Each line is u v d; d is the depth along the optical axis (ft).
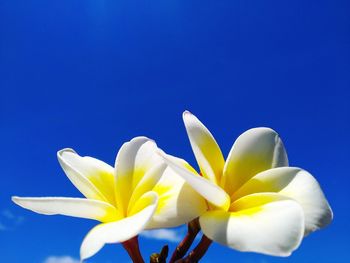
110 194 0.50
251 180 0.48
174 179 0.46
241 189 0.47
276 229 0.38
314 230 0.43
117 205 0.48
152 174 0.47
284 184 0.46
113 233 0.39
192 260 0.47
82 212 0.44
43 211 0.44
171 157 0.49
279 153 0.51
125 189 0.48
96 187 0.49
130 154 0.50
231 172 0.49
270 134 0.51
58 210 0.44
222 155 0.50
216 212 0.42
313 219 0.43
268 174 0.47
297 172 0.47
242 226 0.39
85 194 0.48
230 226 0.40
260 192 0.47
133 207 0.45
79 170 0.50
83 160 0.52
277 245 0.37
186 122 0.48
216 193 0.42
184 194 0.44
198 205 0.43
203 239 0.47
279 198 0.42
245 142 0.50
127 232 0.39
